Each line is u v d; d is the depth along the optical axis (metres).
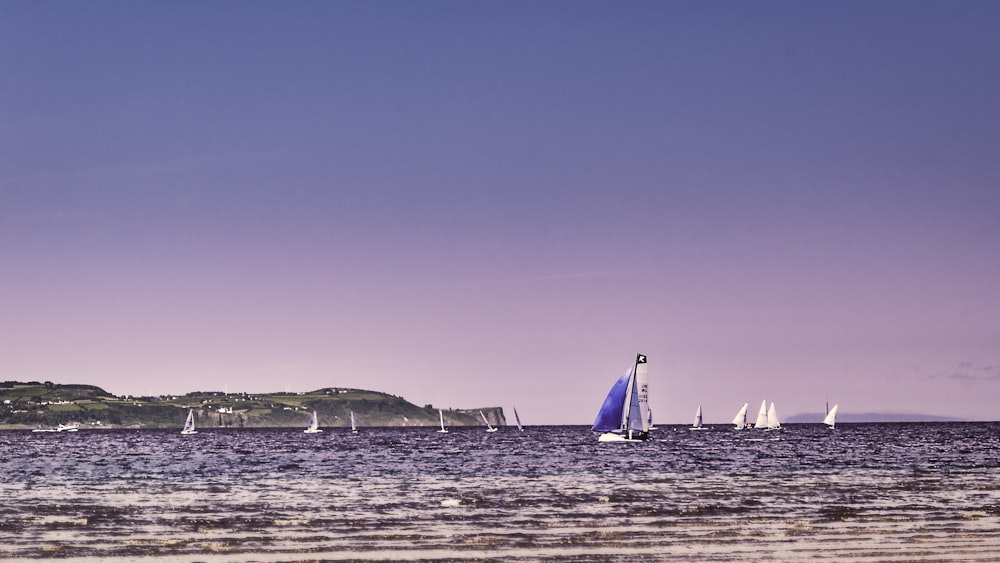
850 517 85.19
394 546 69.25
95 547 69.25
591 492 115.81
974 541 69.56
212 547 69.12
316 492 117.75
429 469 175.62
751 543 69.31
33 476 158.00
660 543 69.56
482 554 65.56
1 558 64.94
